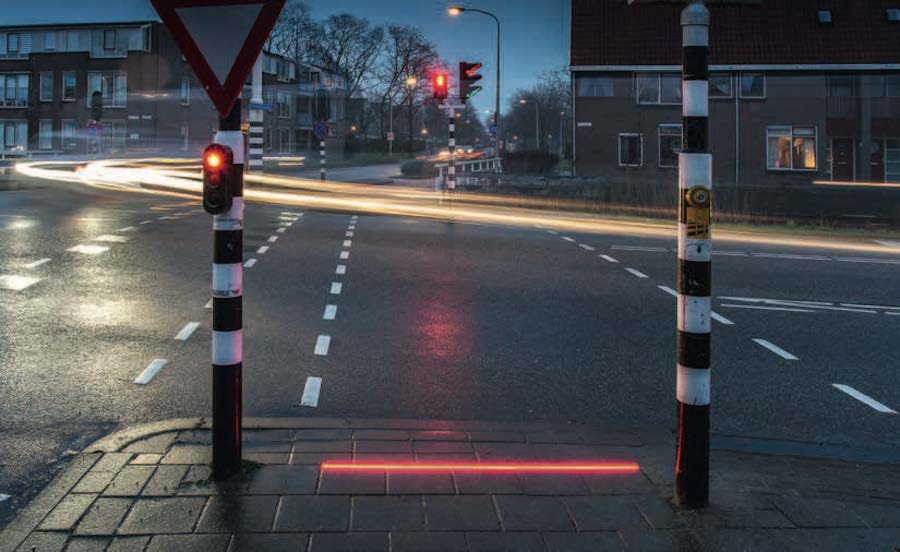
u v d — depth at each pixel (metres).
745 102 34.94
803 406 5.68
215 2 3.67
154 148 52.53
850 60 34.31
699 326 3.51
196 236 13.89
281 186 31.42
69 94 53.53
